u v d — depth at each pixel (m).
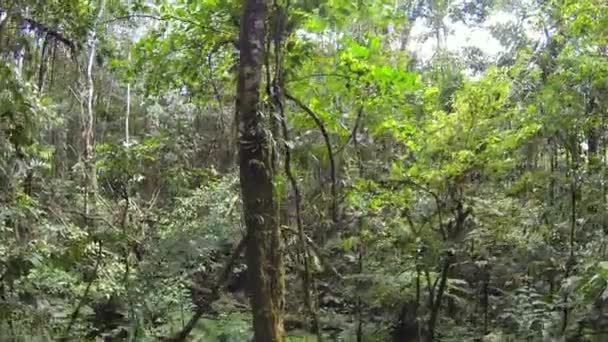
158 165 9.47
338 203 7.89
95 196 9.31
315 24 5.43
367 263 8.48
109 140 13.90
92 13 7.77
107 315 8.05
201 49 6.25
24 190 7.86
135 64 6.65
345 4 5.42
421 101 8.24
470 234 7.80
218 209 8.70
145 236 8.56
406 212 8.23
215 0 5.71
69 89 11.80
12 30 7.34
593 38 7.60
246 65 4.81
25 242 6.90
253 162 4.74
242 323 8.55
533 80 9.03
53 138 11.38
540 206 8.59
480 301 8.98
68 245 7.60
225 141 11.42
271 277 4.71
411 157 8.95
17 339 6.55
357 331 8.56
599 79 7.41
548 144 8.66
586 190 8.00
